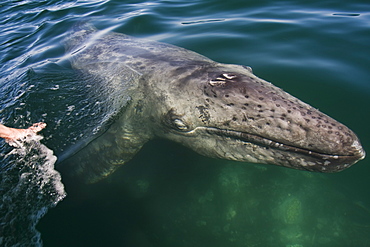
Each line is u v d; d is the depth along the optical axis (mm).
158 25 3068
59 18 3701
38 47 3018
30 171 1503
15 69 2537
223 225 1495
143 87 1865
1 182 1428
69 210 1467
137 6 3664
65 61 2551
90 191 1646
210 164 1789
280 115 1376
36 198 1419
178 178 1709
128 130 1845
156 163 1806
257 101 1449
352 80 2010
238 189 1646
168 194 1623
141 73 1951
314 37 2531
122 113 1832
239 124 1468
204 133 1642
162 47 2328
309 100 1926
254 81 1567
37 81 2098
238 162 1799
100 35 2863
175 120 1660
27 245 1240
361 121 1746
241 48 2506
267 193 1619
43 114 1777
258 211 1549
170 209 1553
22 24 3766
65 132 1683
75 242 1318
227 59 2387
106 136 1791
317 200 1563
